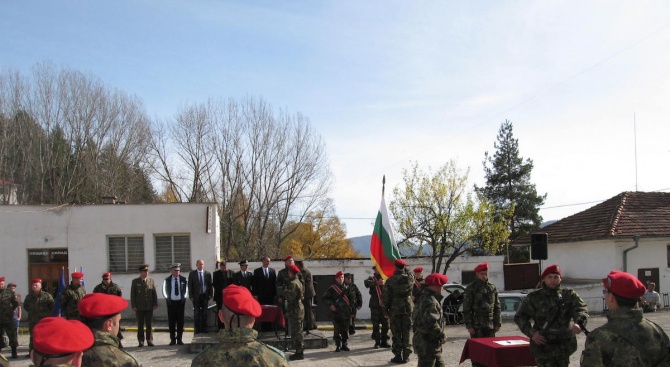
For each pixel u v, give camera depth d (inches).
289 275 505.7
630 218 1125.7
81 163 1560.0
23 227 879.1
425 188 1080.2
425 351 351.6
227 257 1657.2
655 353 187.5
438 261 1059.3
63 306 542.3
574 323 280.4
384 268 578.9
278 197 1692.9
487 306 383.6
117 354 181.6
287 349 540.4
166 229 890.7
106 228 888.3
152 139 1700.3
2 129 1483.8
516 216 1980.8
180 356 532.1
